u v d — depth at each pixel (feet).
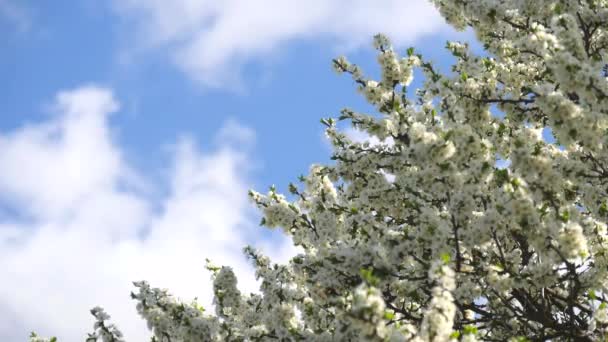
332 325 30.73
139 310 28.96
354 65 35.68
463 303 30.09
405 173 33.76
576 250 25.02
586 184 30.60
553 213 27.14
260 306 34.09
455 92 33.12
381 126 32.78
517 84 37.32
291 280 34.55
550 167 26.50
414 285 30.58
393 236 29.01
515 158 26.81
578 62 25.55
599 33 36.45
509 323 32.63
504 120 36.58
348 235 31.81
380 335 20.39
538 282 28.02
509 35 37.81
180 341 29.40
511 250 34.27
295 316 29.99
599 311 26.96
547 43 27.35
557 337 32.01
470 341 23.34
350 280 26.99
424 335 21.49
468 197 27.02
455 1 35.19
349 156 34.94
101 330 28.30
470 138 26.76
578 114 26.40
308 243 37.68
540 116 34.91
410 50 33.94
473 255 31.53
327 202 35.94
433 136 26.43
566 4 32.65
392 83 34.12
